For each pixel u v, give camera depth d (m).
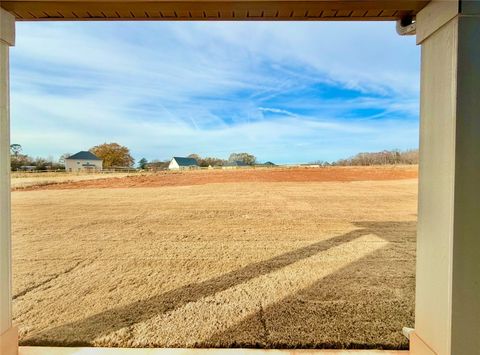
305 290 3.00
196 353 1.93
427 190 1.67
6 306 1.70
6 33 1.70
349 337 2.11
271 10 1.84
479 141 1.41
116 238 5.27
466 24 1.39
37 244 4.87
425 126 1.69
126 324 2.34
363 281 3.25
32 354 1.91
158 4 1.74
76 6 1.76
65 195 10.52
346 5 1.73
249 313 2.51
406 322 2.33
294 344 2.03
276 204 8.77
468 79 1.40
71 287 3.12
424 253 1.69
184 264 3.90
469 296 1.42
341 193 10.70
